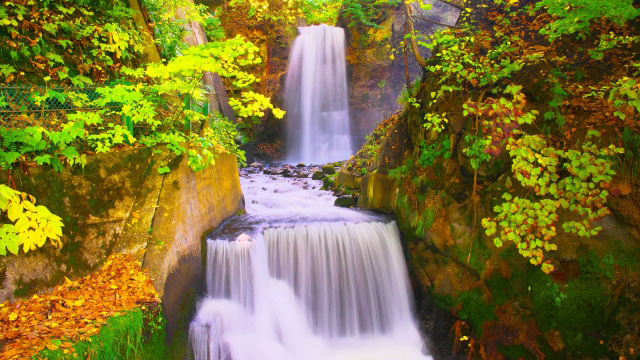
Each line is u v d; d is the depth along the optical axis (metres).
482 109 5.83
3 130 4.84
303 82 19.31
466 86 6.70
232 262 6.88
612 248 5.84
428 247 7.41
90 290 5.25
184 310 6.26
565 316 5.96
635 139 5.70
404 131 8.74
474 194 6.54
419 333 7.26
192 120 7.32
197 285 6.74
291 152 19.53
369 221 7.98
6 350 3.90
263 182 13.02
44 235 4.32
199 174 7.12
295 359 6.60
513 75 6.61
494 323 6.48
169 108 7.21
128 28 7.75
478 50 7.22
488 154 6.26
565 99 6.18
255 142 18.78
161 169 6.25
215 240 7.03
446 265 7.07
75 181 5.50
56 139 4.96
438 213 7.19
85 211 5.56
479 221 6.67
